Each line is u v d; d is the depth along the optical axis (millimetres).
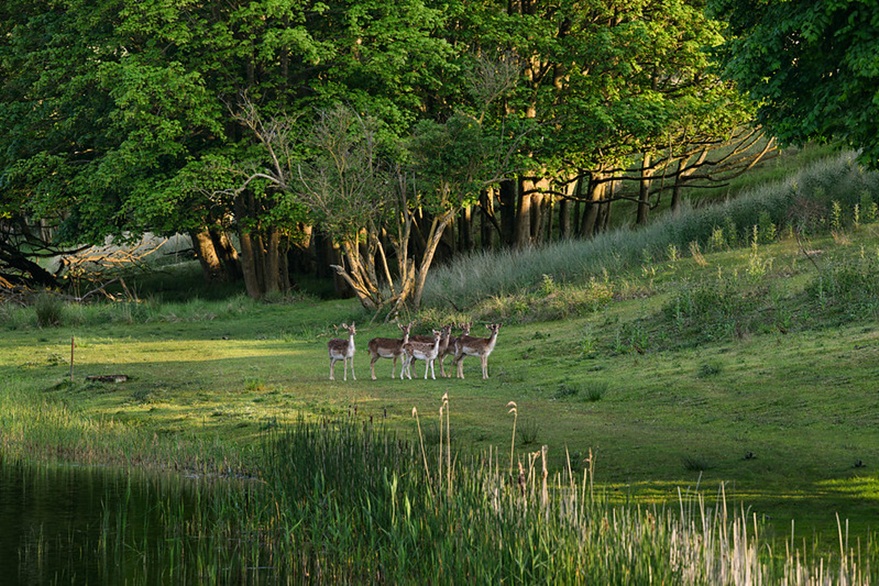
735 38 45781
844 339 50125
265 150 101312
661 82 121125
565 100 107438
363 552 24891
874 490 27375
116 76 101875
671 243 84188
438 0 106438
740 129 135375
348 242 89375
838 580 18891
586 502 26906
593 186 119625
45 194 111938
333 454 30094
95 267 144250
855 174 80938
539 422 41000
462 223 121375
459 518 23391
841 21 38125
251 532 28391
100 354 74188
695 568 19062
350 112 90812
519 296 79125
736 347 53625
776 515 25500
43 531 28516
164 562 25531
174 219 109812
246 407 49000
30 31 116375
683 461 31828
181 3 98062
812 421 37000
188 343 80938
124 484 34875
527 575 20125
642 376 50625
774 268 68562
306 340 81562
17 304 107500
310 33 107000
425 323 78500
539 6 111438
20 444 43031
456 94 109750
